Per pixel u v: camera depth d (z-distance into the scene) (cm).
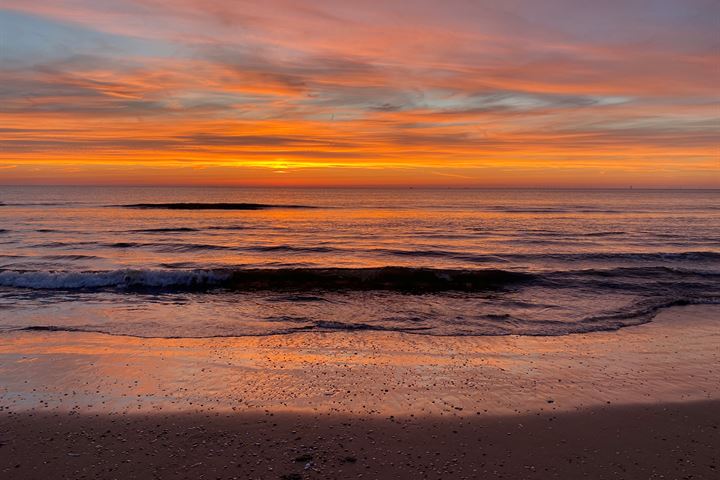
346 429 506
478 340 879
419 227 3725
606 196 13762
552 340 880
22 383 630
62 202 7119
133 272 1468
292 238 2923
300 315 1082
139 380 645
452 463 439
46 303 1186
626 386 638
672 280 1543
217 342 841
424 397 597
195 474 414
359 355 775
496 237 3033
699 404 580
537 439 488
